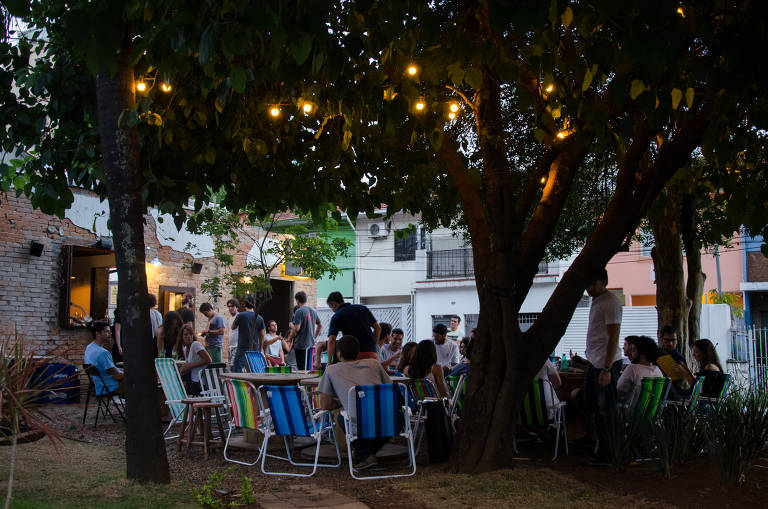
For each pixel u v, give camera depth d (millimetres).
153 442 5688
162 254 15398
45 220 13047
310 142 8266
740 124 6285
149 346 5762
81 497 5051
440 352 11828
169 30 4688
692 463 6648
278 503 5344
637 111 6434
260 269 18062
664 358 8406
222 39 4461
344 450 7754
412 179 8789
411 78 6047
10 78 6801
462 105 8867
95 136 6867
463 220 12914
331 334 8648
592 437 7578
